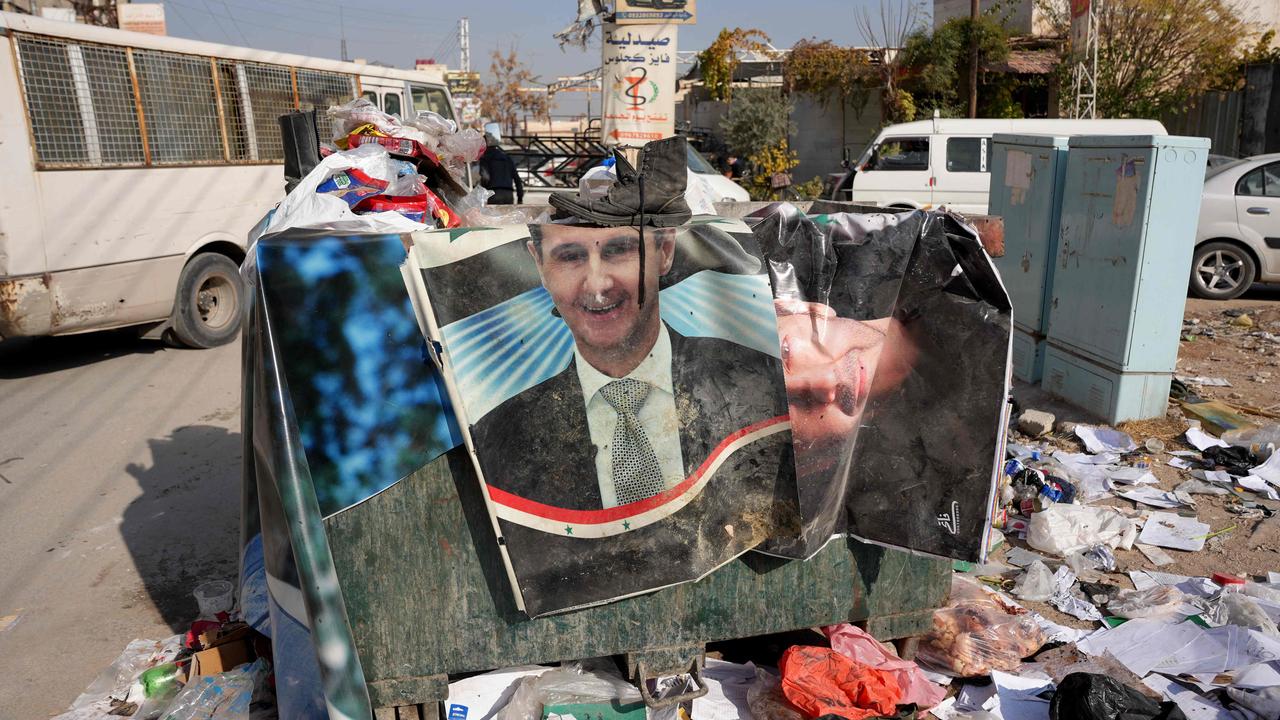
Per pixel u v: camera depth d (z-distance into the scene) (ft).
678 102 118.32
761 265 8.45
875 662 9.43
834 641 9.52
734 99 78.02
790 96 75.36
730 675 9.86
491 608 8.38
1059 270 20.88
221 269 28.86
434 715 8.65
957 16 80.69
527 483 7.96
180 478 17.72
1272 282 32.63
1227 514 14.92
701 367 8.34
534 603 8.07
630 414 8.20
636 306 8.14
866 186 43.55
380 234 7.70
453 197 12.42
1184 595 12.03
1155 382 18.70
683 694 8.93
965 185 42.98
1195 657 10.41
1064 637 11.04
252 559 10.11
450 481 8.03
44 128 22.71
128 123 25.04
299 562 7.59
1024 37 69.41
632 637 8.82
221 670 10.36
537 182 57.26
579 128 133.59
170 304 26.86
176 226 26.76
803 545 8.72
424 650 8.36
